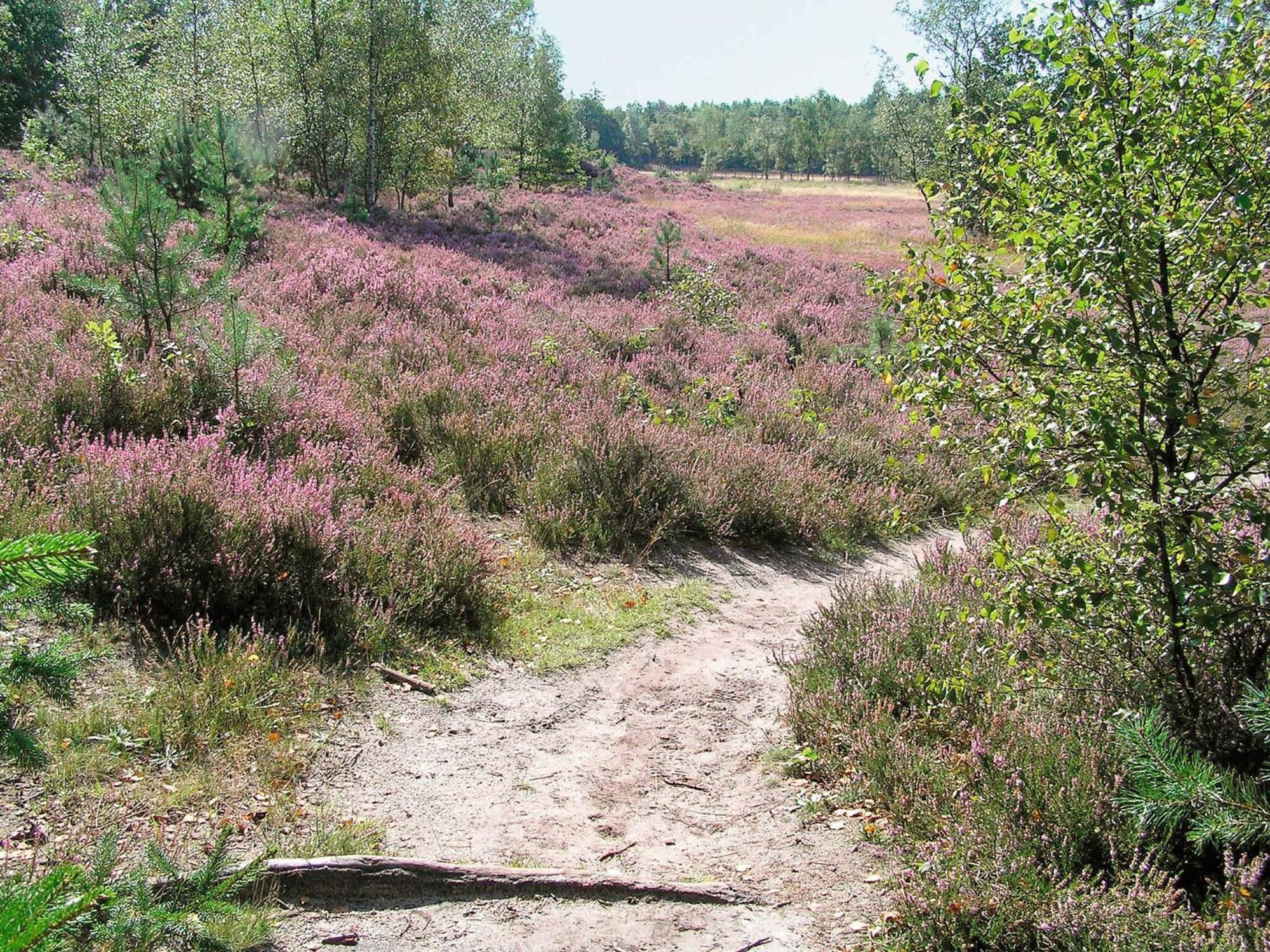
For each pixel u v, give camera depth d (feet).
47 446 20.62
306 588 18.11
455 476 26.66
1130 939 9.43
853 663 17.79
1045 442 11.50
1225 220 11.25
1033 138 12.37
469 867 11.58
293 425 24.35
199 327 24.53
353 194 85.92
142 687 14.61
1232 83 10.97
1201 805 9.49
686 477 28.25
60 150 77.36
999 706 14.96
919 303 12.93
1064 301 12.20
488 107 121.39
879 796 13.97
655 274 69.51
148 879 8.93
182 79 91.86
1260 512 10.82
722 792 14.96
